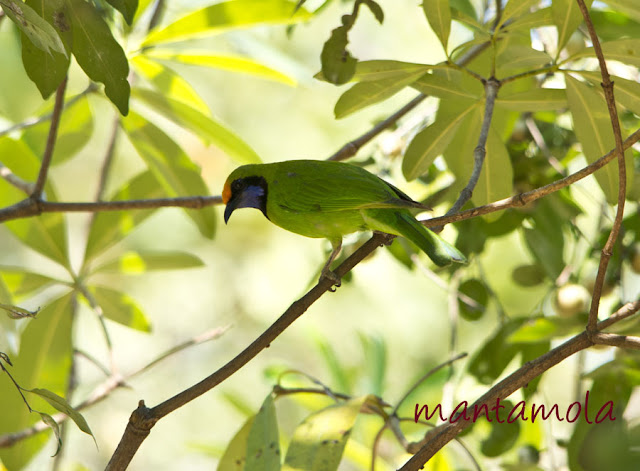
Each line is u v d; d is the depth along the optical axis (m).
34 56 6.35
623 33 9.42
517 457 9.12
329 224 7.71
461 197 6.52
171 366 16.14
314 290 6.23
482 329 13.96
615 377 7.99
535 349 8.82
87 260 9.40
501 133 8.62
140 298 16.48
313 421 6.94
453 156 8.52
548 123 9.90
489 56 8.47
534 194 6.14
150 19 10.00
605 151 7.41
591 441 7.78
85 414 15.66
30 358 8.75
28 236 9.23
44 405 8.53
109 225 9.48
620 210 5.70
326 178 7.71
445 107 8.44
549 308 9.09
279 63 11.34
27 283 9.16
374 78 7.23
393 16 14.98
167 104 9.25
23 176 9.51
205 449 10.48
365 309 14.63
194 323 16.34
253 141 15.32
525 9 7.00
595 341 5.81
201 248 16.20
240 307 16.03
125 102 6.56
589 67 9.59
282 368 10.45
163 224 16.08
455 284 9.59
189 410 15.79
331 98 15.65
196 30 8.93
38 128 9.85
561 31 7.04
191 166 9.55
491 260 13.73
